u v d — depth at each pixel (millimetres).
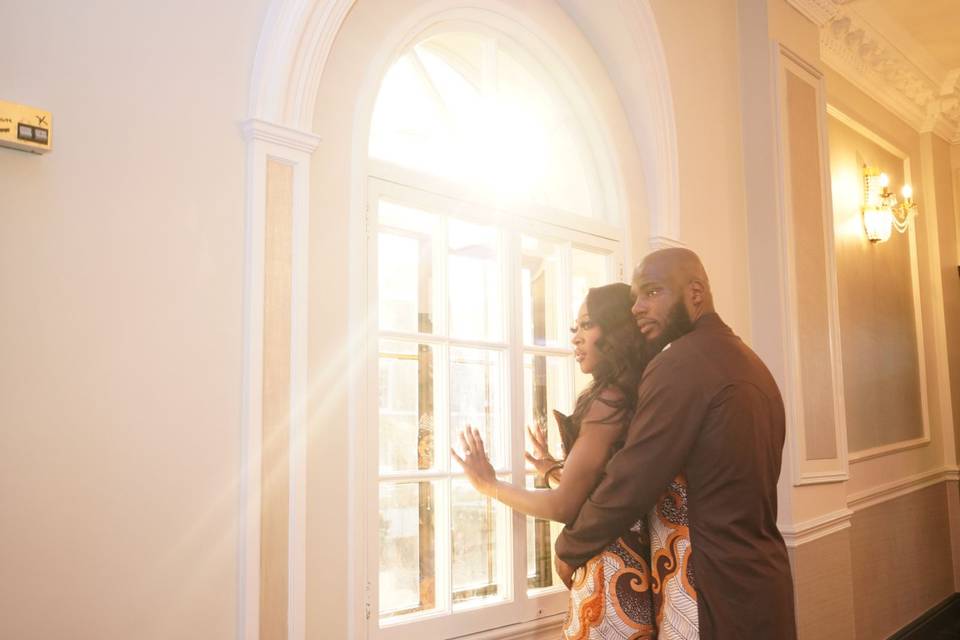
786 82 3852
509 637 2420
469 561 2414
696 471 1812
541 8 2855
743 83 3824
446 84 2662
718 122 3633
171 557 1621
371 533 2051
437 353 2373
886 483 5145
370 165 2176
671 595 1834
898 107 5875
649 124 3170
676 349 1899
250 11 1872
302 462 1851
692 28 3508
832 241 4059
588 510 1901
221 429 1727
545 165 2982
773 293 3666
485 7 2604
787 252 3678
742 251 3721
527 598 2506
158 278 1647
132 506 1571
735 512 1783
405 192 2275
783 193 3699
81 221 1541
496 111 2764
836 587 3777
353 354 2020
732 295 3600
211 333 1728
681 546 1836
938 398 6137
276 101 1862
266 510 1780
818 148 4062
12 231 1446
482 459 2283
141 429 1596
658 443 1815
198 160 1739
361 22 2150
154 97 1675
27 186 1471
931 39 5297
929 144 6289
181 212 1698
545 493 2096
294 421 1846
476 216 2502
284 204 1879
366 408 2080
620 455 1874
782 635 1762
